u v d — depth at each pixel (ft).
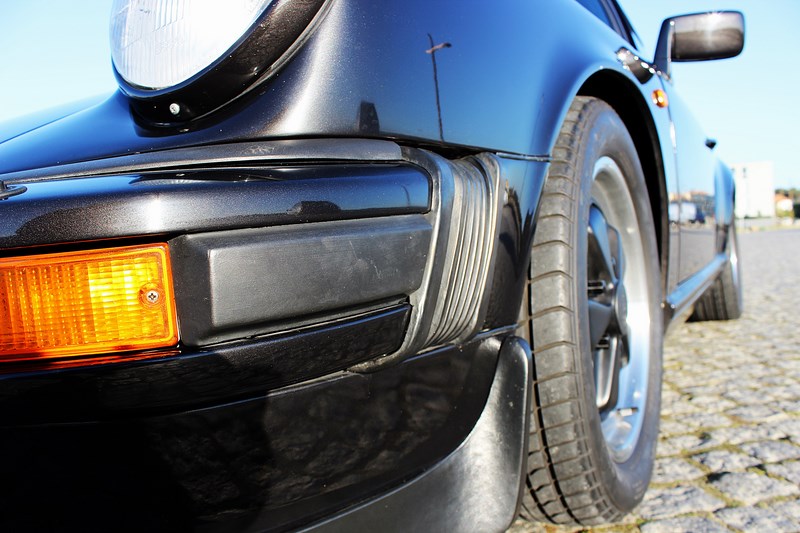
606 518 4.75
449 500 3.38
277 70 2.77
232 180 2.39
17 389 2.30
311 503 3.02
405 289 2.85
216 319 2.26
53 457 2.61
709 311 12.90
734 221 12.90
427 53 3.26
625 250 6.10
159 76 2.77
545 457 4.49
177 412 2.59
